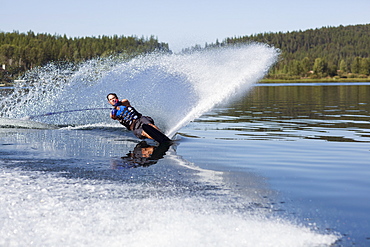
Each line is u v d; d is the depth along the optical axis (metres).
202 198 7.37
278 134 16.25
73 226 5.98
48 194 7.51
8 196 7.34
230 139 14.98
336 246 5.37
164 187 8.14
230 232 5.79
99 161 10.89
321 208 6.85
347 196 7.60
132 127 15.16
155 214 6.47
